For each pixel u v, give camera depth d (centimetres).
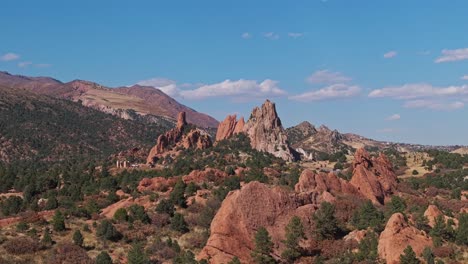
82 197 16338
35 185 18288
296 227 11175
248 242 11100
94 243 11600
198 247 11769
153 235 12425
